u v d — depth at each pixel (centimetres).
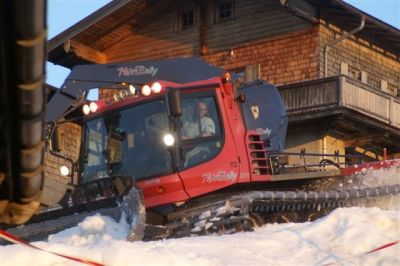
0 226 1178
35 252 828
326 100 2741
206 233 1181
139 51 3206
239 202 1200
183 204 1275
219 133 1295
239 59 3045
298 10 2828
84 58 3114
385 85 3247
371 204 1391
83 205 1184
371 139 2880
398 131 2922
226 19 3091
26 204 671
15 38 488
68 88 1429
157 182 1270
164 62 1399
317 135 2828
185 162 1270
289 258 953
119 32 3188
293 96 2808
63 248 856
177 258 862
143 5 3067
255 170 1325
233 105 1324
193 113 1291
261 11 3023
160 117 1299
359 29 2850
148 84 1309
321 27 2902
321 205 1323
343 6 2800
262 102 1617
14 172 612
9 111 545
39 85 522
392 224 1061
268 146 1600
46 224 1184
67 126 2452
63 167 1409
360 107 2772
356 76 3086
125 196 1135
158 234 1180
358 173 1463
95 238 1084
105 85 1420
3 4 476
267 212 1259
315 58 2888
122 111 1337
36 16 479
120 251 838
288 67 2939
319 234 1038
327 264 923
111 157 1329
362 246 988
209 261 884
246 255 948
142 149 1301
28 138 564
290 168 1470
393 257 927
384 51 3253
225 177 1282
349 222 1048
